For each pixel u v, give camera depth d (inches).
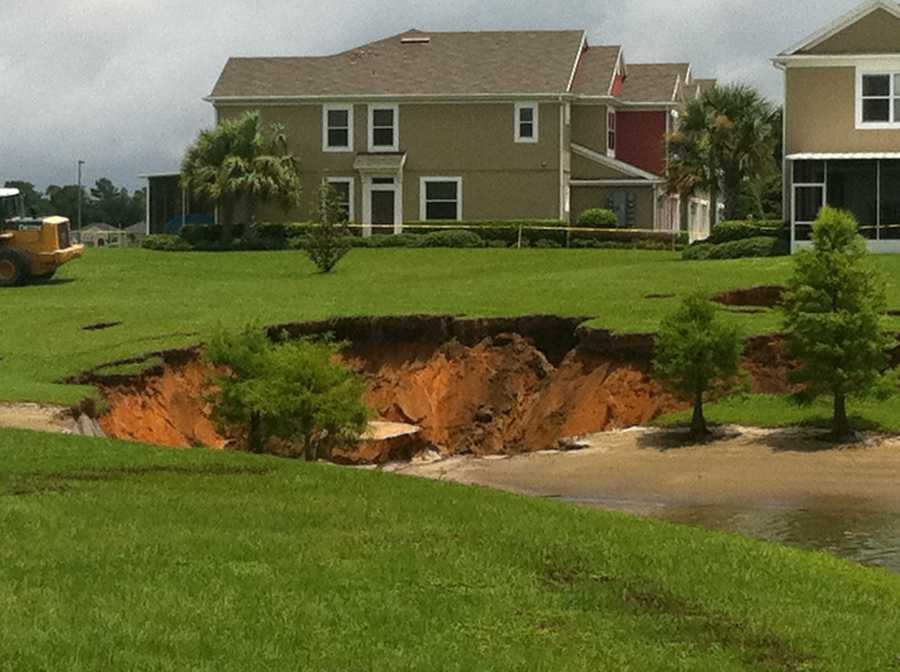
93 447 756.0
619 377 1181.7
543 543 546.9
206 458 732.0
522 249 2081.7
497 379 1278.3
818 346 1023.0
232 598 457.4
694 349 1050.1
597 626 446.6
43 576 474.6
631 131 2477.9
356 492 645.9
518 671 401.1
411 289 1558.8
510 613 456.4
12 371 1181.1
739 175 2174.0
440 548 535.5
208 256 2110.0
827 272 1040.2
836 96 1861.5
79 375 1171.3
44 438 781.3
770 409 1098.7
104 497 612.7
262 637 419.2
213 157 2250.2
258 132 2268.7
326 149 2331.4
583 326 1251.2
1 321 1455.5
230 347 1042.7
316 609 448.8
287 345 1047.6
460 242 2127.2
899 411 1071.6
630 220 2324.1
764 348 1165.1
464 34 2426.2
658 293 1401.3
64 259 1827.0
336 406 1015.0
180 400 1213.7
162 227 2618.1
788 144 1877.5
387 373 1317.7
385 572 497.7
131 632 414.0
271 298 1547.7
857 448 998.4
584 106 2369.6
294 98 2326.5
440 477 991.6
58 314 1492.4
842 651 430.0
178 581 474.3
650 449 1031.6
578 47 2364.7
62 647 397.1
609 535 565.6
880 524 788.6
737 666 414.6
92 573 481.7
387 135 2321.6
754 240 1802.4
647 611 464.8
